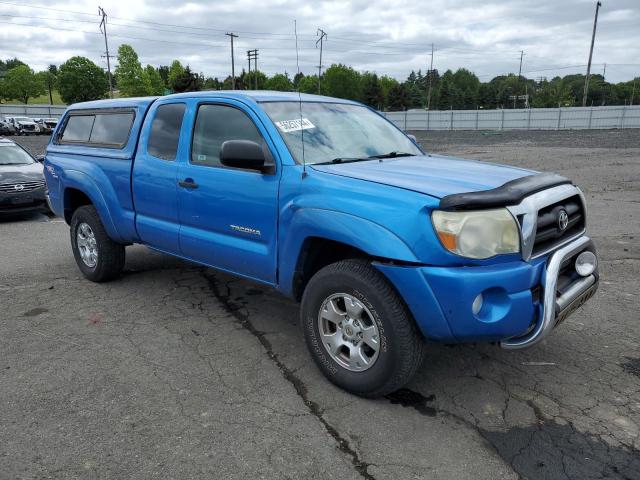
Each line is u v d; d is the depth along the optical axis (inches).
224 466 106.8
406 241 114.9
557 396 132.5
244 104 157.6
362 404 129.3
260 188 146.0
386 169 140.6
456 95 4913.9
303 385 138.6
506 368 147.2
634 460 108.1
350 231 122.6
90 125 222.8
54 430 118.6
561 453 110.4
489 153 951.0
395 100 4217.5
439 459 108.8
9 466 106.7
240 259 155.9
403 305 120.2
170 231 178.5
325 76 4069.9
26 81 4635.8
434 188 119.5
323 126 162.7
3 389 136.4
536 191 124.6
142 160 187.2
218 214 159.3
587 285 133.2
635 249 269.7
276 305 197.9
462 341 116.9
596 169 650.8
